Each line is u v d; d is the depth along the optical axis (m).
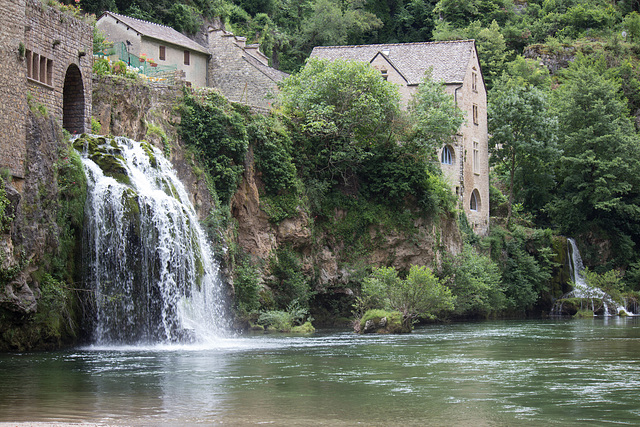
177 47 62.53
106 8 67.62
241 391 17.05
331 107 47.91
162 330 30.00
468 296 53.62
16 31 26.97
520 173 75.19
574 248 71.19
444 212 54.66
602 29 114.88
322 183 48.38
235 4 96.44
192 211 35.25
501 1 116.88
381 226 50.09
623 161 71.81
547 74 99.56
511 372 20.84
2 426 12.70
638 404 15.74
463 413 14.59
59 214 28.31
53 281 27.17
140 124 38.12
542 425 13.52
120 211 29.38
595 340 32.94
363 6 108.94
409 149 51.44
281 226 44.72
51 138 28.56
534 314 65.38
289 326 39.66
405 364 22.70
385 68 63.78
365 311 40.91
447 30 104.31
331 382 18.62
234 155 42.25
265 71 64.31
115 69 39.22
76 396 16.14
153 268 29.84
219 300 37.81
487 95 76.31
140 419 13.66
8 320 25.23
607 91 75.75
